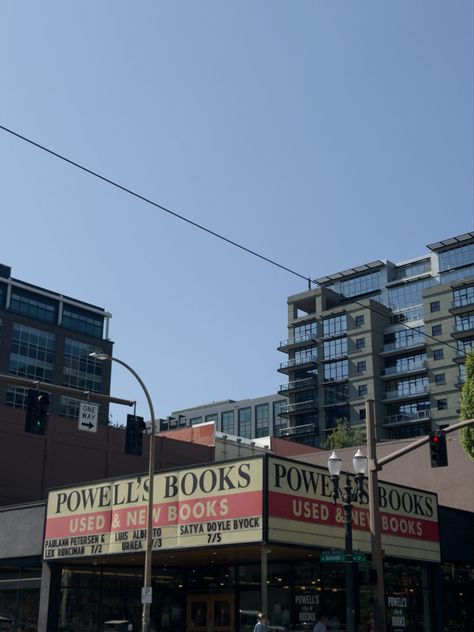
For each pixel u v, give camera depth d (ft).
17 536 102.53
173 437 188.85
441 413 361.71
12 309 357.61
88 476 150.82
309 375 415.23
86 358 374.63
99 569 99.35
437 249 408.46
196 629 98.12
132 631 99.76
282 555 85.97
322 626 78.33
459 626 102.47
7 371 340.39
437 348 373.40
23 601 100.48
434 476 121.70
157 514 83.61
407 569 95.50
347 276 442.09
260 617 72.38
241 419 515.09
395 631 90.33
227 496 77.97
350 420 388.16
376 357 392.68
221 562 96.78
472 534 108.58
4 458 138.10
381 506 90.07
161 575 103.09
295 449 174.50
